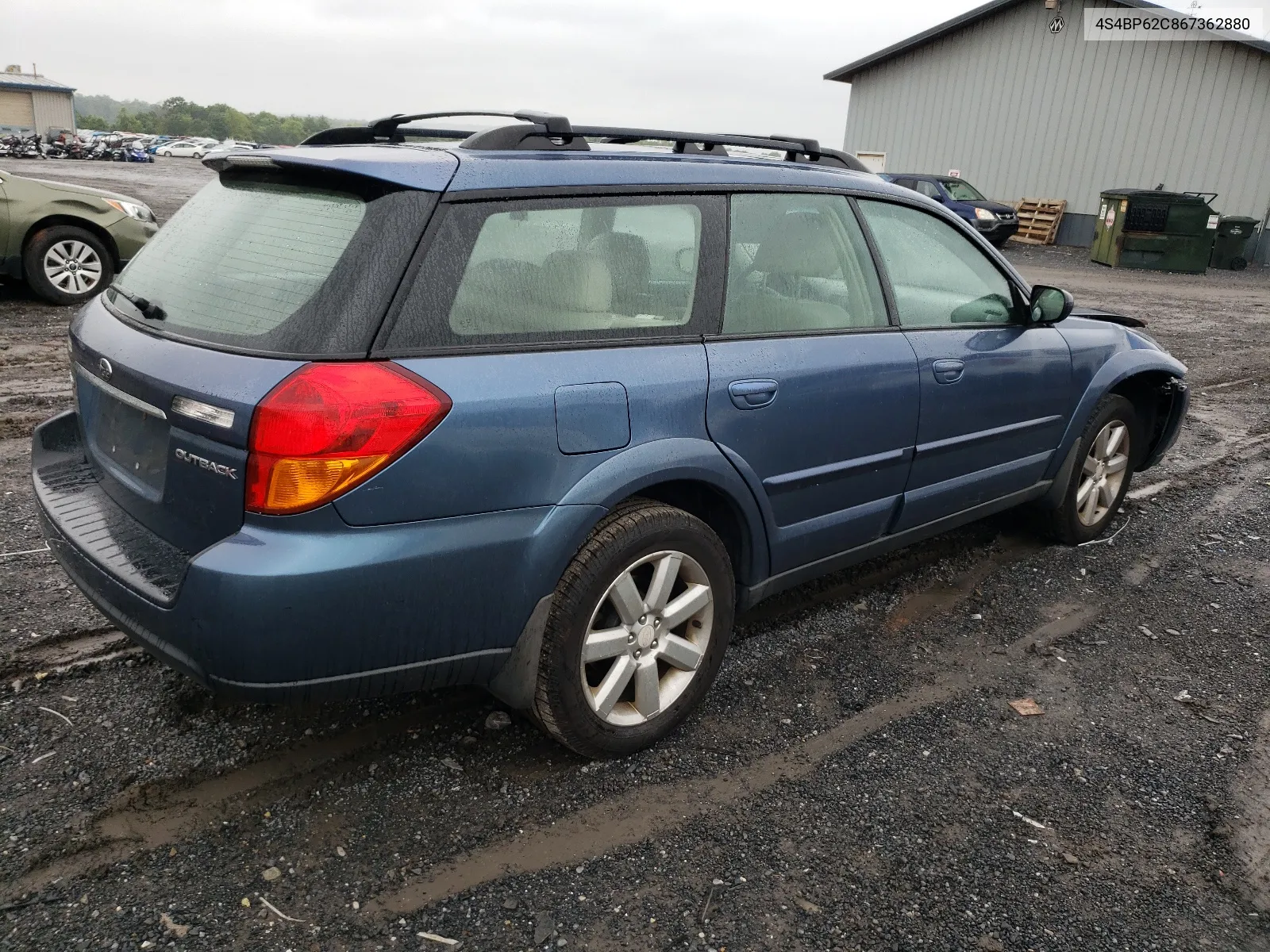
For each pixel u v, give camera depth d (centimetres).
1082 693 324
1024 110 2372
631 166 264
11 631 321
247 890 219
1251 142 2052
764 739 289
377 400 206
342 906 216
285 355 208
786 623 366
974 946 214
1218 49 2058
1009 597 398
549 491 234
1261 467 601
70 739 268
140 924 207
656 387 252
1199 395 807
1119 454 460
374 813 246
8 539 393
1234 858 246
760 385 276
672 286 267
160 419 225
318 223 229
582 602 246
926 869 237
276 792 252
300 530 205
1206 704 320
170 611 211
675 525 262
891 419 321
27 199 873
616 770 270
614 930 213
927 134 2570
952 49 2470
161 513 228
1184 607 394
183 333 230
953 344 344
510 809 251
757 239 289
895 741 291
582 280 247
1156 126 2172
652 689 271
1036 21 2303
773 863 236
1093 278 1728
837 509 317
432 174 227
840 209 317
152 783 252
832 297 310
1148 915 225
